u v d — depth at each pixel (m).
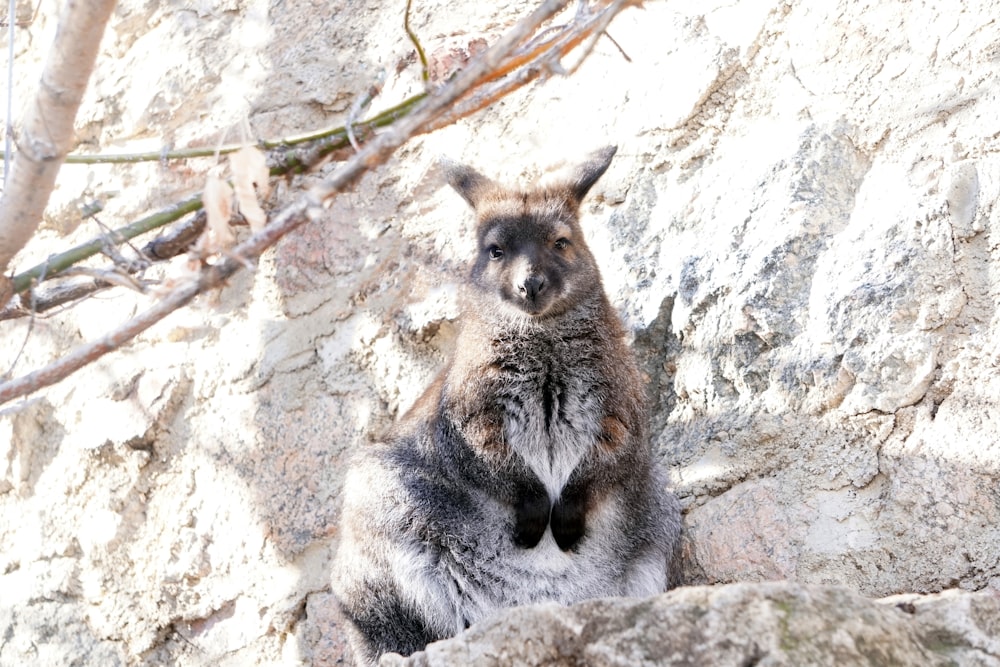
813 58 6.33
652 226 6.57
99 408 7.50
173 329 7.52
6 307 4.36
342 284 7.20
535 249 5.86
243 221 4.23
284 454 6.93
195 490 7.12
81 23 3.35
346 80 7.73
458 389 5.82
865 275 5.62
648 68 6.86
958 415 5.24
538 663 3.97
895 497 5.27
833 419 5.58
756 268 5.93
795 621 3.73
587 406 5.80
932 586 5.07
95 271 3.83
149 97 8.27
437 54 7.23
